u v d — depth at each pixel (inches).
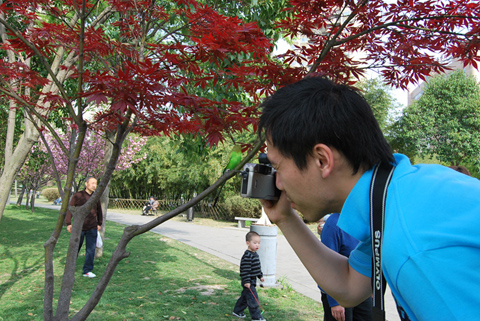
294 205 37.4
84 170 573.3
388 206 29.5
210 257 349.4
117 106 82.9
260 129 37.3
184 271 284.0
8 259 309.9
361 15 105.7
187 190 892.0
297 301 216.2
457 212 25.3
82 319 87.5
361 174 32.9
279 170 35.7
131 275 265.0
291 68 102.3
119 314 183.3
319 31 115.6
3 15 120.0
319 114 32.0
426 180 28.5
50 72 94.8
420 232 25.2
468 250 23.6
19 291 219.0
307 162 33.4
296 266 313.9
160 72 91.0
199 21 101.7
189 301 208.2
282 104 34.1
